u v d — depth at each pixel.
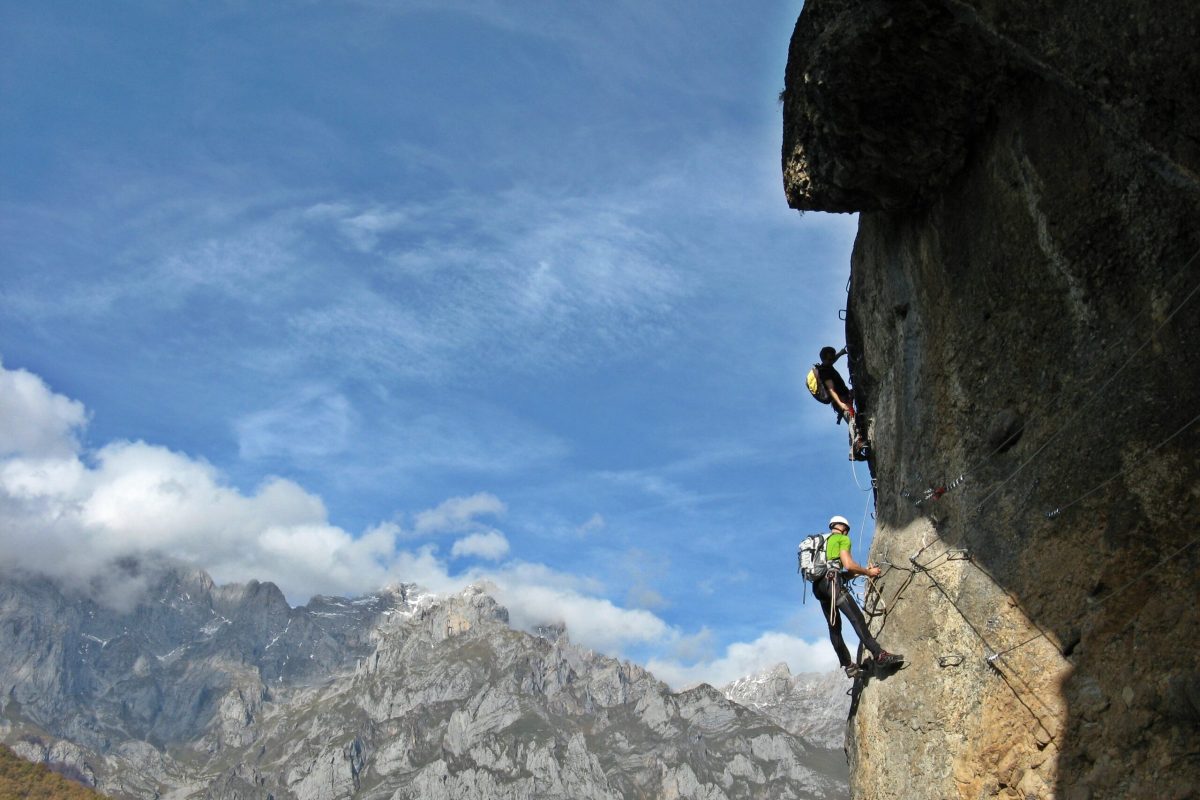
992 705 13.30
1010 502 13.96
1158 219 12.20
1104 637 12.11
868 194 16.39
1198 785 10.55
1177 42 10.15
